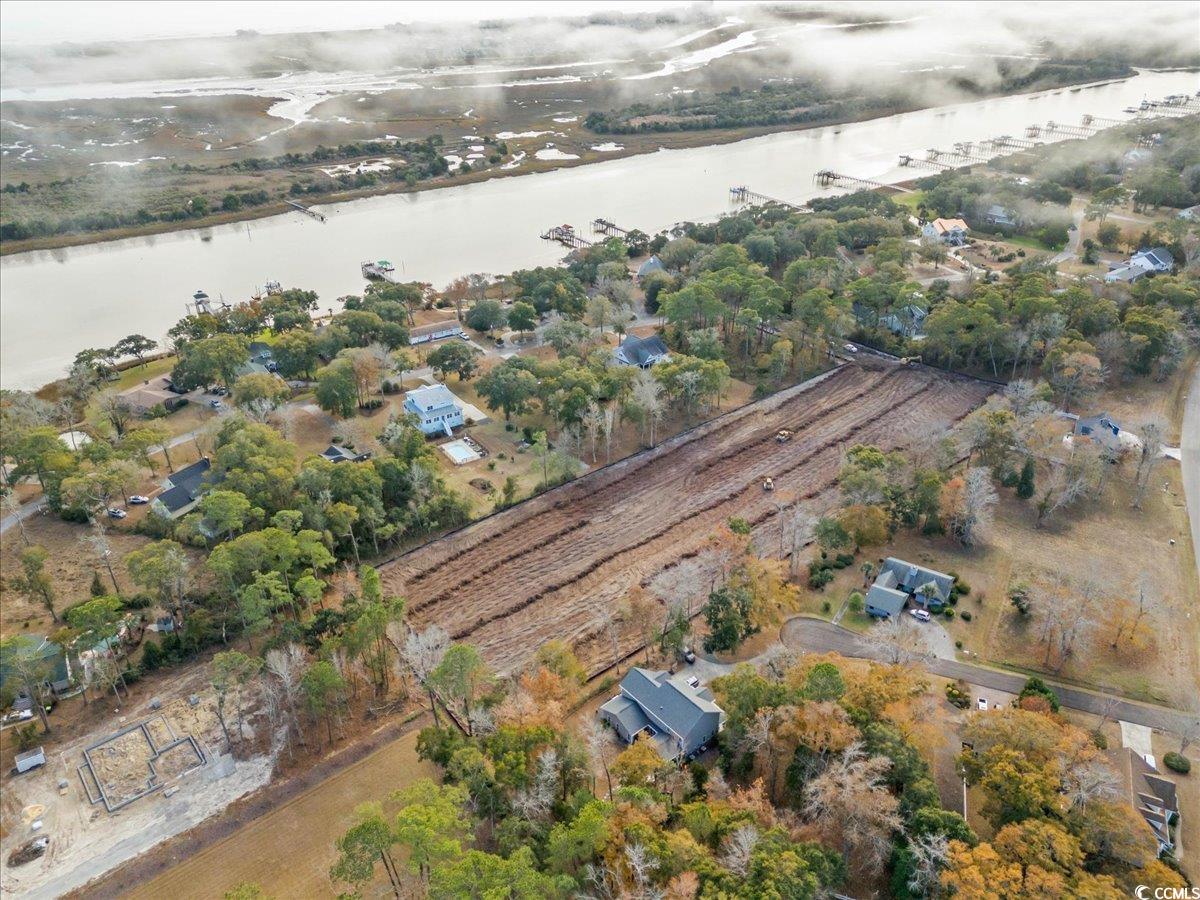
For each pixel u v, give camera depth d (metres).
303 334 195.12
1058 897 70.75
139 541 144.25
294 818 94.81
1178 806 91.44
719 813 82.12
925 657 109.56
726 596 114.38
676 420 181.25
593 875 75.62
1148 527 141.25
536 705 96.25
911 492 143.38
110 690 113.38
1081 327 187.62
